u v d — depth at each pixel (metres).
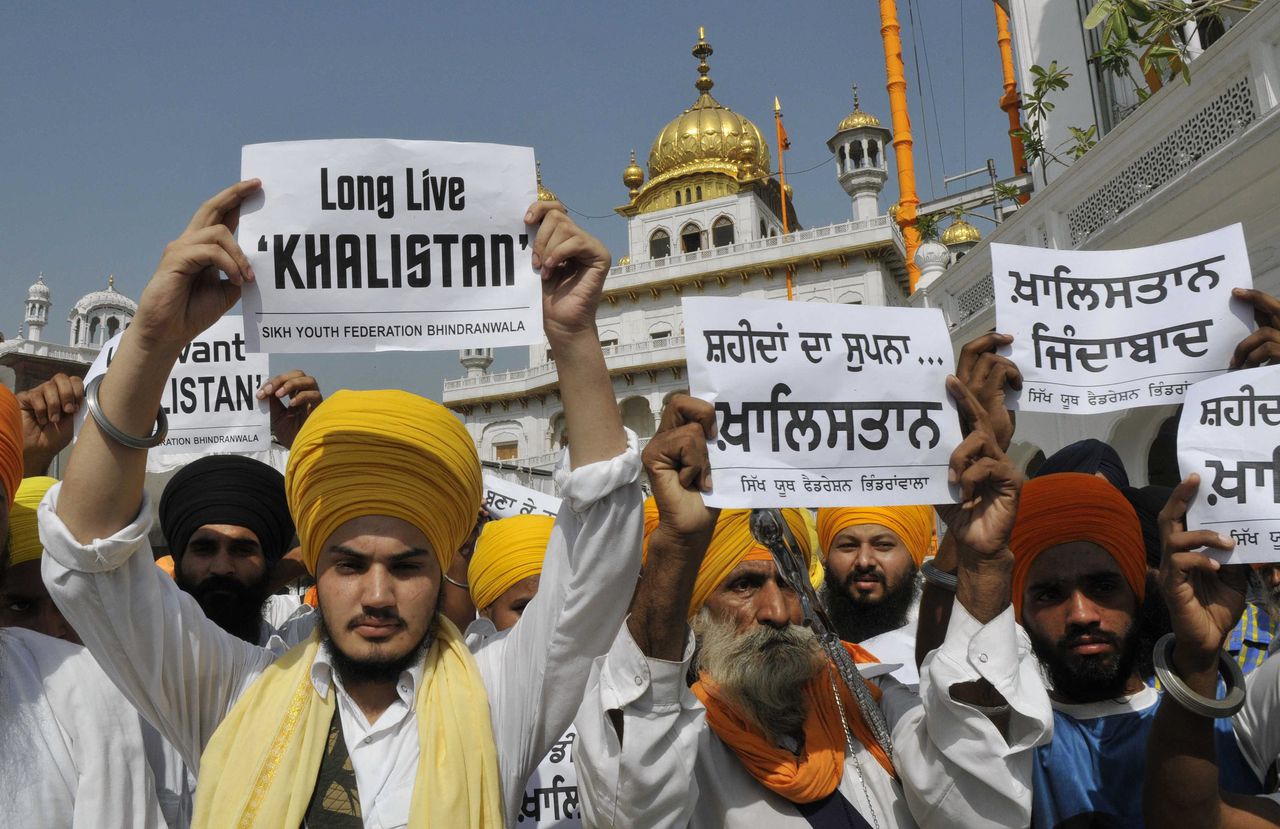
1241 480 2.02
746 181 43.00
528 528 3.58
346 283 2.01
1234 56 6.07
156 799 2.09
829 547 3.64
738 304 2.08
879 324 2.16
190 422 3.45
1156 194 6.71
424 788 1.81
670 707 1.94
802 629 2.30
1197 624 1.89
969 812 1.93
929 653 2.02
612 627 1.99
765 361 2.05
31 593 2.55
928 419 2.13
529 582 3.43
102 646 1.86
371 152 2.05
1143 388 2.27
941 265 11.23
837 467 2.04
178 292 1.83
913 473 2.09
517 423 40.12
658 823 1.93
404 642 1.96
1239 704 1.85
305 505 2.03
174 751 2.24
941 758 1.97
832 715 2.33
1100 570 2.21
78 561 1.79
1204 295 2.27
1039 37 9.77
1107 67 6.30
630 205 45.69
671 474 1.95
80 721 2.00
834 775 2.19
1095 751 2.21
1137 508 2.86
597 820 1.98
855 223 36.41
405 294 2.03
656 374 37.19
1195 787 1.86
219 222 1.97
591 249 2.00
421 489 2.01
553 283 2.03
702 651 2.35
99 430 1.81
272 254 1.99
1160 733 1.91
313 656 2.00
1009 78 18.25
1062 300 2.34
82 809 1.93
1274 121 5.63
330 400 2.12
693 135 44.62
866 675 2.52
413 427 2.04
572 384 1.99
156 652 1.87
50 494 1.87
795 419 2.04
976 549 1.99
